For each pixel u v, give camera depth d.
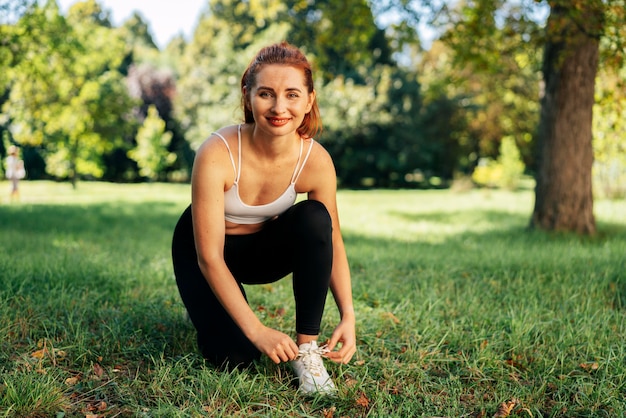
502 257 5.44
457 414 2.34
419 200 18.98
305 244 2.45
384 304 3.87
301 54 2.32
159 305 3.54
